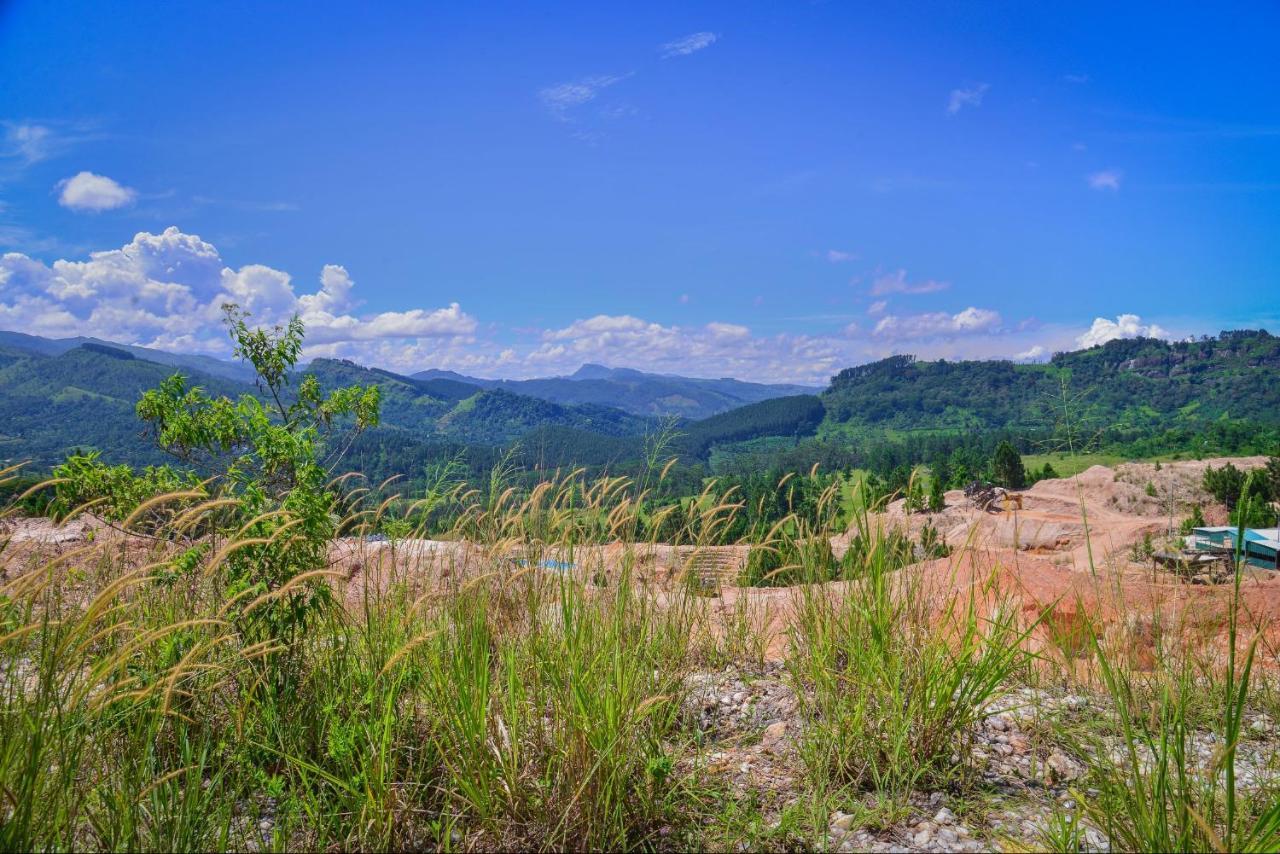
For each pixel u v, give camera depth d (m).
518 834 3.26
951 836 3.29
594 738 3.33
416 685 3.93
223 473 4.79
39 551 3.90
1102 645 5.04
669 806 3.51
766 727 4.49
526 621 4.32
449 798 3.29
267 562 4.01
